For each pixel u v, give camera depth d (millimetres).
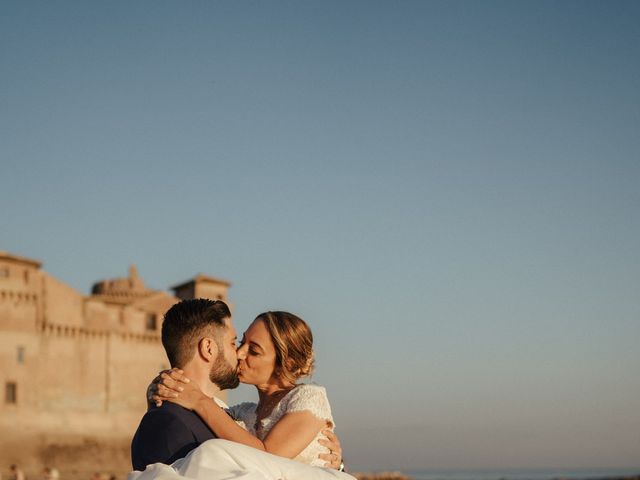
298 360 5566
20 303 68312
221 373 5113
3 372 66562
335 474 4418
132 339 73688
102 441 69938
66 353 69938
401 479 121750
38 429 67000
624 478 177000
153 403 5004
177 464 4297
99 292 85688
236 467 4133
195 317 5051
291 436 5121
